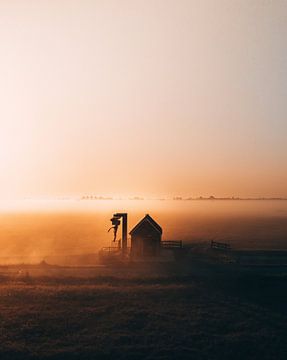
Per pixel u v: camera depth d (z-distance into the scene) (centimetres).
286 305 3042
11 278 3828
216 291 3384
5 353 2197
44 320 2692
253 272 4100
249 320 2706
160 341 2364
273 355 2197
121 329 2547
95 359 2144
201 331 2511
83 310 2884
